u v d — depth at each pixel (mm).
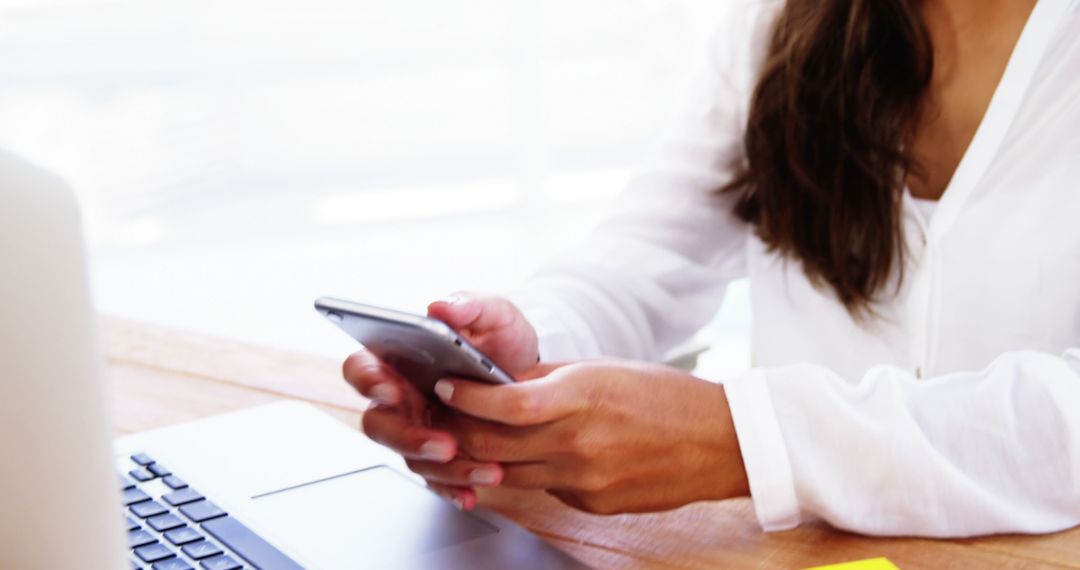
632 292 1188
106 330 1247
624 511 781
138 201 3828
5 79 3695
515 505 822
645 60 3955
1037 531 756
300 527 723
